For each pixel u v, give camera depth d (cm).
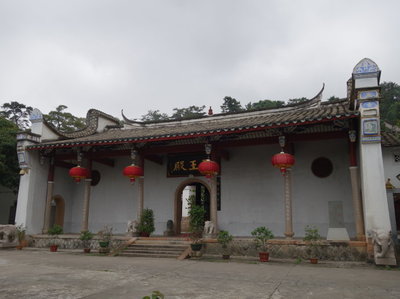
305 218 1508
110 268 1005
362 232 1220
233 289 721
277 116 1648
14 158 2028
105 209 1912
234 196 1652
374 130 1127
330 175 1502
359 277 866
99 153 1716
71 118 4253
